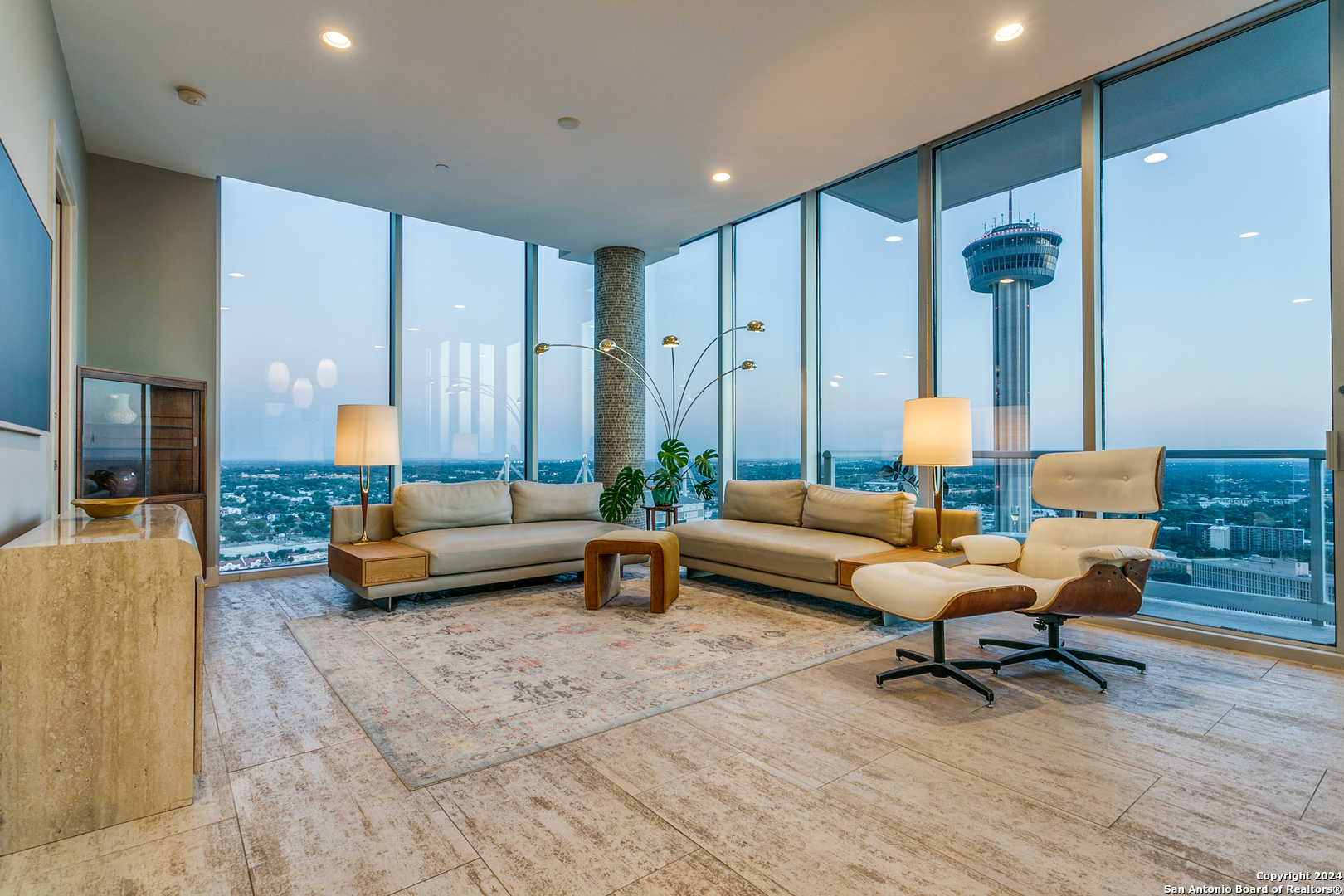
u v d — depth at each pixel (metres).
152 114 3.80
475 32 3.09
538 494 5.14
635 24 3.05
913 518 4.14
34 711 1.58
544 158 4.43
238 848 1.54
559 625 3.58
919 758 1.98
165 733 1.70
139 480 4.19
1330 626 2.96
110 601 1.66
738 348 6.09
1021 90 3.68
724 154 4.39
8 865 1.48
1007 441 4.12
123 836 1.59
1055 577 2.91
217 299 4.77
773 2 2.91
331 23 3.01
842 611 3.91
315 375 5.30
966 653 3.05
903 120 3.98
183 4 2.86
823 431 5.35
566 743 2.10
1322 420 3.01
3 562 1.57
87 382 3.83
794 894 1.36
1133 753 2.02
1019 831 1.59
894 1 2.92
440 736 2.15
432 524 4.60
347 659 2.98
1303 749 2.04
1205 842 1.55
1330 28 2.89
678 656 3.01
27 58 2.37
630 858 1.49
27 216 2.19
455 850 1.52
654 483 5.92
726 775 1.88
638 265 6.39
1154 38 3.23
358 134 4.07
